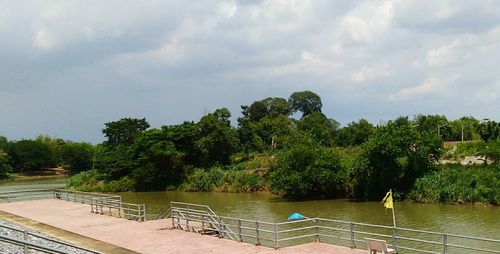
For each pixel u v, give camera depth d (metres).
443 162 67.31
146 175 88.69
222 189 81.31
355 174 62.81
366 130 107.06
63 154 178.62
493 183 52.50
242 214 51.81
